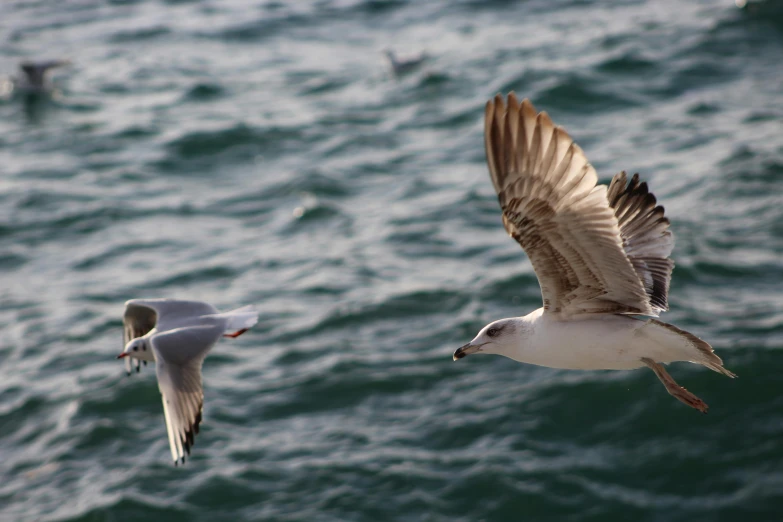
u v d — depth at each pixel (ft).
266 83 100.37
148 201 74.64
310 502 42.34
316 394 49.29
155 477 44.16
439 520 41.24
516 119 18.24
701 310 53.31
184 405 22.70
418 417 47.34
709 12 103.71
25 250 67.21
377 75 99.91
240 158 82.28
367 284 59.62
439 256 62.75
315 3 127.75
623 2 114.62
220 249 66.23
